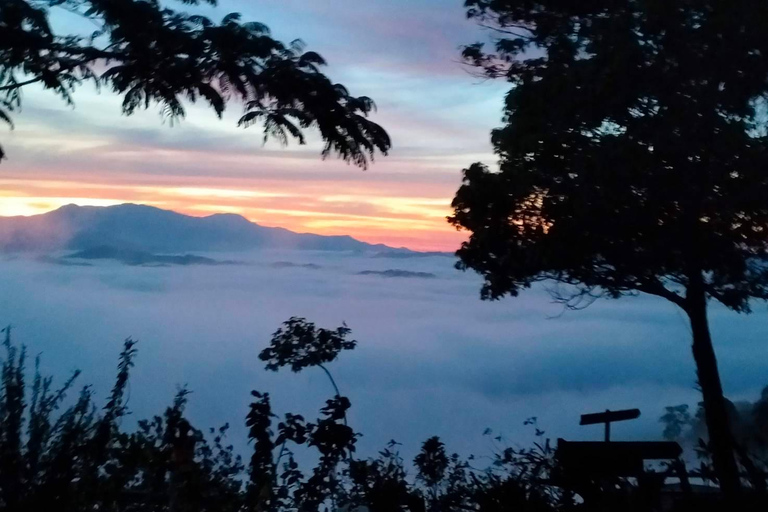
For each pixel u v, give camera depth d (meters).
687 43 6.45
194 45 6.27
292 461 5.35
